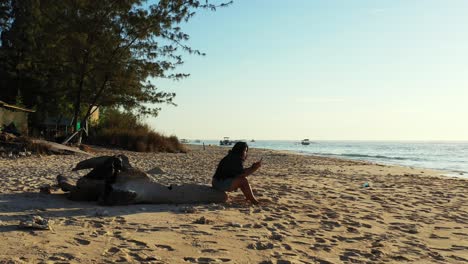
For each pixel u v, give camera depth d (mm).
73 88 28641
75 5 25062
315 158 35719
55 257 4543
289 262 4852
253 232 6254
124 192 7777
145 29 25469
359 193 11445
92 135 34062
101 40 25125
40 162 16797
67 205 7684
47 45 25594
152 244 5301
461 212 8914
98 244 5168
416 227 7219
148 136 32875
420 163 37250
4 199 7852
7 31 32125
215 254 5031
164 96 29156
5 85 32094
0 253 4570
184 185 8539
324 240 6016
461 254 5625
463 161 41469
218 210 7883
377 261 5141
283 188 11547
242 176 8664
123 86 27203
